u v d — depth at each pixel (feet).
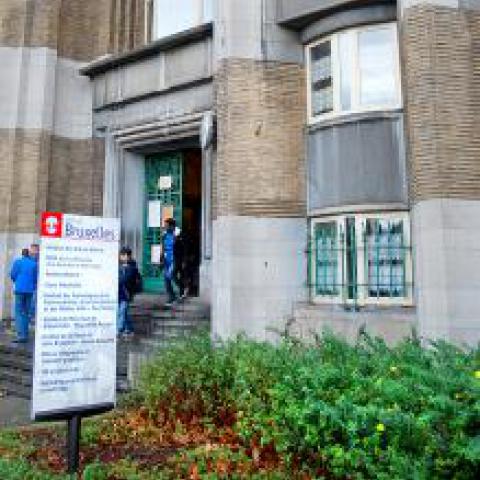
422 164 28.32
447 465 13.04
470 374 14.60
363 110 33.65
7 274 48.24
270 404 18.71
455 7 29.45
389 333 29.99
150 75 46.14
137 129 47.34
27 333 39.93
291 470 16.80
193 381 22.71
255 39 36.17
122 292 40.57
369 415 14.51
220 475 16.79
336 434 15.67
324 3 34.40
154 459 18.88
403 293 31.68
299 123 36.32
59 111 50.80
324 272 34.81
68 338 17.85
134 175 50.37
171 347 26.20
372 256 32.81
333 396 16.39
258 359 20.84
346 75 34.55
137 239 49.88
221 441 20.08
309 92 36.47
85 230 18.54
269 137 35.58
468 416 12.90
